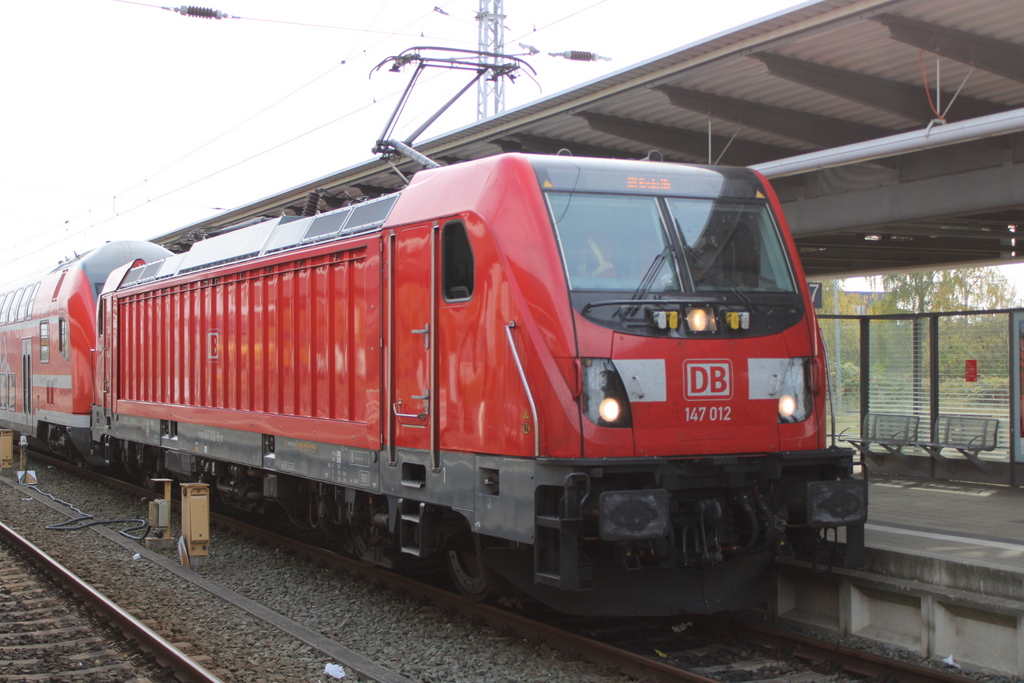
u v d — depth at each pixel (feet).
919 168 36.91
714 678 20.77
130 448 49.90
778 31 28.02
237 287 35.65
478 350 22.39
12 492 51.42
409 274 25.11
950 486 39.09
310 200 34.37
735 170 24.76
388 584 29.45
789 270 24.08
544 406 20.76
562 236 21.70
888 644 22.76
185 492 33.17
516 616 24.25
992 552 23.22
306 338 30.60
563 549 20.16
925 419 41.65
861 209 39.04
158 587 29.66
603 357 21.09
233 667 21.48
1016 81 30.30
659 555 21.91
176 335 41.45
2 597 28.53
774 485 23.22
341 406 28.48
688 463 21.35
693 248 23.00
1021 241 53.11
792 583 25.54
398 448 25.55
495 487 22.24
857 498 22.56
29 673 21.25
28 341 65.72
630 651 22.70
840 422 46.06
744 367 22.48
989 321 39.32
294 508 34.17
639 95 35.50
